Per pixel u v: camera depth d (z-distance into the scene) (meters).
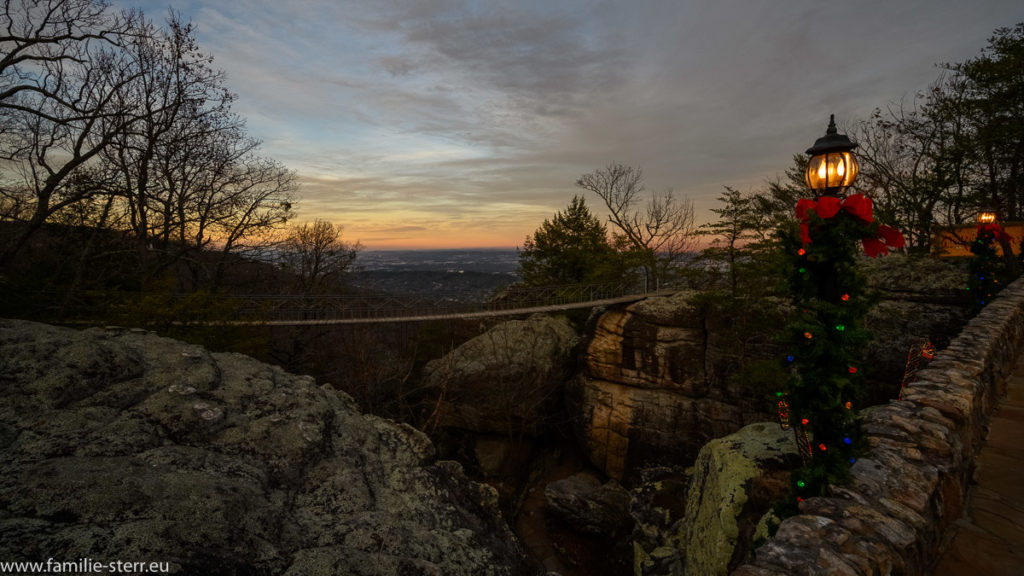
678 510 16.25
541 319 31.03
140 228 19.66
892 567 2.72
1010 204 19.23
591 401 25.89
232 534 3.19
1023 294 11.73
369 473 5.11
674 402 22.88
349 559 3.49
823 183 4.58
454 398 26.77
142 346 5.55
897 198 20.27
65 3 16.11
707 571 9.36
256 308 18.36
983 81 17.05
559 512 20.72
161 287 15.25
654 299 24.94
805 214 4.89
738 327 19.58
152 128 19.44
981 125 17.47
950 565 3.32
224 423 4.73
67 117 16.30
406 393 25.81
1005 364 8.20
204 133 20.72
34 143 16.88
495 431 26.86
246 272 28.38
